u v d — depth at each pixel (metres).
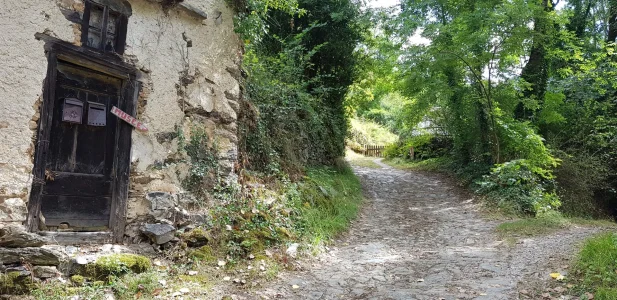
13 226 4.03
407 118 16.02
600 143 13.97
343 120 14.15
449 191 13.72
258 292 4.49
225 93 6.33
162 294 4.05
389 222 9.60
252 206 6.42
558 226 9.03
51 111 4.41
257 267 5.11
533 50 14.14
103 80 4.92
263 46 11.01
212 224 5.53
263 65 9.84
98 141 4.85
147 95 5.27
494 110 12.45
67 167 4.60
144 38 5.25
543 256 6.04
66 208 4.57
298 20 12.35
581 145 14.50
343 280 5.21
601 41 14.71
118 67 4.96
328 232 7.54
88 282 4.02
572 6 16.38
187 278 4.52
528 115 14.33
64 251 4.21
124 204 4.98
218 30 6.24
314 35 12.64
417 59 13.18
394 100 30.92
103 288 3.94
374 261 6.25
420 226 9.30
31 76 4.21
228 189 6.17
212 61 6.12
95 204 4.80
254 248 5.52
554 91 14.45
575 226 9.48
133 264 4.35
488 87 12.74
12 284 3.63
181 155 5.61
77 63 4.62
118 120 5.01
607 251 5.05
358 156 24.91
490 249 7.09
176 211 5.33
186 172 5.67
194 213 5.50
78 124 4.69
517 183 11.42
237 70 6.61
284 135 9.40
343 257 6.48
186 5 5.65
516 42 11.75
